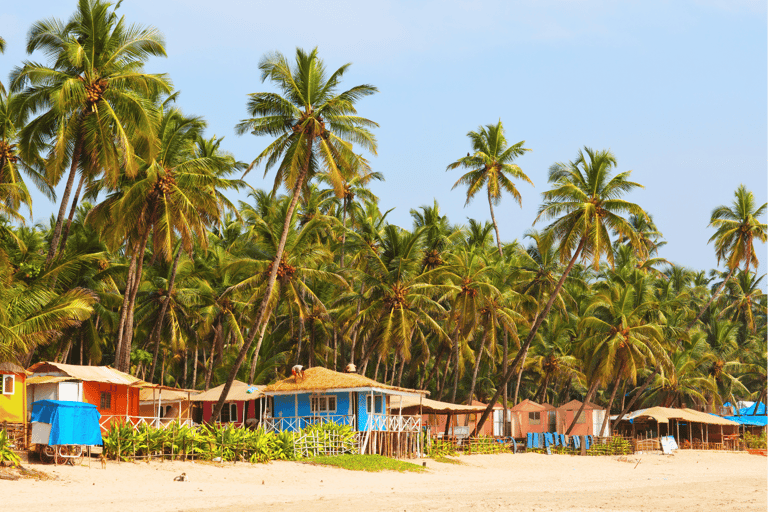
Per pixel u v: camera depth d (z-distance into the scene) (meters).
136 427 31.03
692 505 24.16
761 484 34.81
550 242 51.84
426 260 58.19
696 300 94.31
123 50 35.47
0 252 31.95
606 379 59.41
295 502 23.00
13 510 19.14
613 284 72.31
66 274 38.47
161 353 66.00
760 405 88.81
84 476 25.42
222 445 32.56
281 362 63.22
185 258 55.53
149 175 36.94
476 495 27.06
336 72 39.50
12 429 27.19
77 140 35.00
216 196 42.34
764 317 103.88
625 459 55.94
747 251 65.00
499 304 59.62
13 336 28.66
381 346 49.88
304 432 37.09
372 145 39.66
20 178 41.66
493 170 68.44
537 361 73.25
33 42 34.69
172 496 23.31
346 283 47.44
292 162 38.59
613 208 50.28
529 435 57.34
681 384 76.19
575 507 23.12
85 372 33.50
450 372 79.44
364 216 67.00
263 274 45.84
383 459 37.97
